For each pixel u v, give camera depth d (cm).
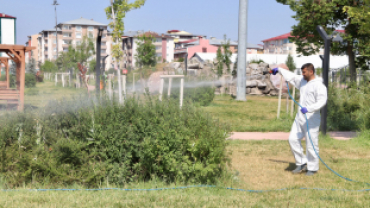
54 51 11081
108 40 10938
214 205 433
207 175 514
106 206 429
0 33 3606
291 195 475
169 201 446
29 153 501
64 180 500
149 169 513
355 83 1315
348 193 488
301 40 2136
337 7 1841
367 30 1014
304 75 595
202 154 510
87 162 503
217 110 1563
